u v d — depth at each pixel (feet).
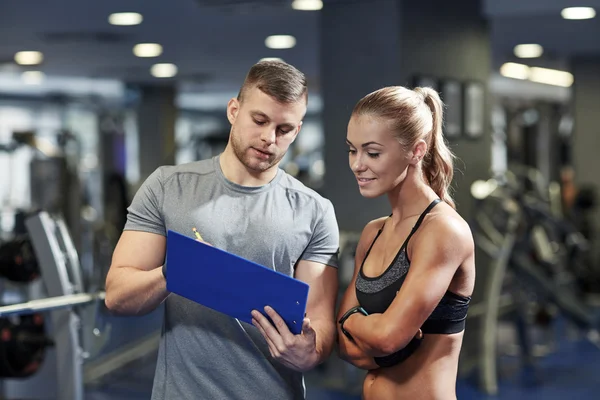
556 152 43.09
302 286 5.93
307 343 6.25
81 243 27.99
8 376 12.14
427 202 6.53
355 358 6.64
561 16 22.93
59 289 11.27
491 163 20.97
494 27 24.85
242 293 6.11
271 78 6.37
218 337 6.65
